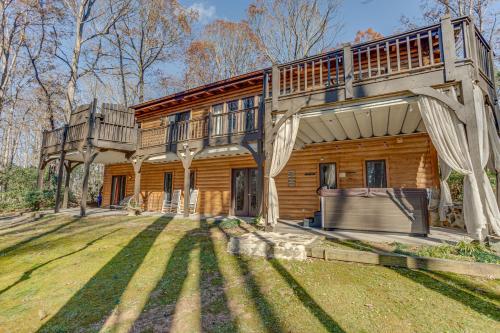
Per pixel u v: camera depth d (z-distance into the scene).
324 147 8.92
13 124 22.67
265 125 6.37
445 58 4.56
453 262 3.46
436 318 2.42
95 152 10.24
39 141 26.92
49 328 2.45
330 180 8.78
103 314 2.69
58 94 18.52
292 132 5.98
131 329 2.39
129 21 19.58
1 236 6.78
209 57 22.80
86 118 10.43
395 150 7.91
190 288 3.28
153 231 6.95
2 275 3.91
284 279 3.46
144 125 13.49
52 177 15.68
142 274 3.82
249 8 20.97
